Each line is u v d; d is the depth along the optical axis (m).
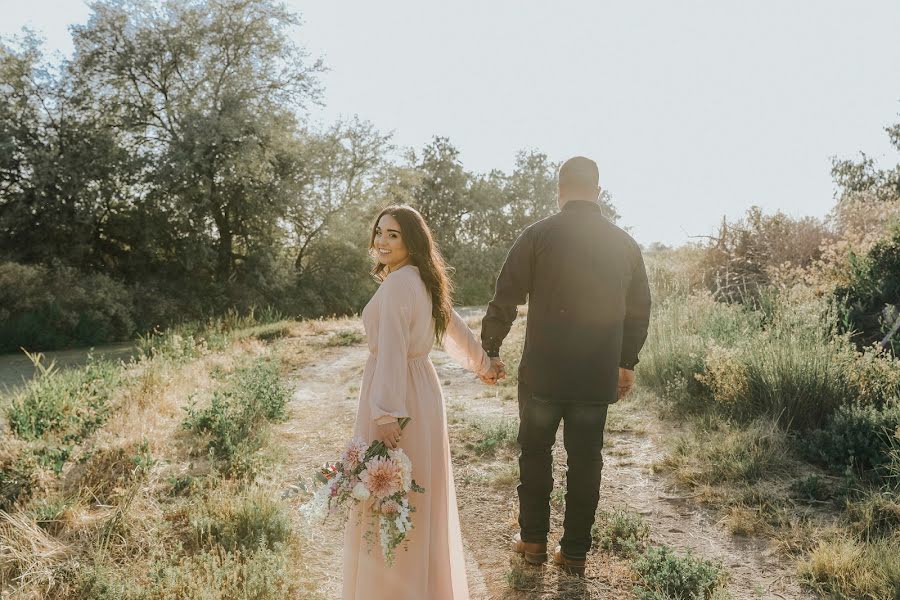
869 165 28.78
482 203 39.75
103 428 5.01
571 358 2.83
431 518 2.52
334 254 28.05
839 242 8.12
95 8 22.53
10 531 3.24
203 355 9.32
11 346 16.89
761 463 4.00
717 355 5.36
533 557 3.10
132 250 24.28
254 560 3.05
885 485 3.54
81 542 3.30
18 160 21.59
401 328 2.39
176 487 4.00
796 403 4.70
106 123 23.58
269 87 25.70
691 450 4.36
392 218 2.55
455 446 5.04
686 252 11.34
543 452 3.04
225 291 24.42
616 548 3.27
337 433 5.66
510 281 2.95
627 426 5.14
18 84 21.81
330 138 26.75
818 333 5.38
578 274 2.80
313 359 10.02
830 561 2.88
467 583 3.05
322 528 3.73
